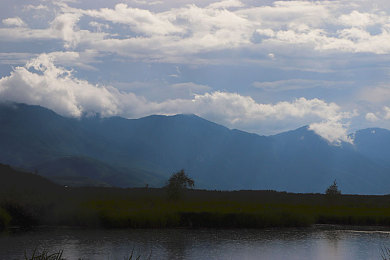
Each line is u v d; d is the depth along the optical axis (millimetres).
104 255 57594
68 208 84125
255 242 69375
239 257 59000
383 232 82375
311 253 62031
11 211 80562
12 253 57125
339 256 60156
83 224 80312
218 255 59844
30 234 71062
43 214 81375
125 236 71125
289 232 79938
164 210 87375
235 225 85062
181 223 84438
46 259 28219
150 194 141250
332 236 76375
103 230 76312
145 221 80500
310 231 81875
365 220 92875
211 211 87500
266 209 98062
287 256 60031
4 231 73438
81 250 60250
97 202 98062
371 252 62812
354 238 74562
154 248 63156
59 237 69125
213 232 77750
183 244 66375
